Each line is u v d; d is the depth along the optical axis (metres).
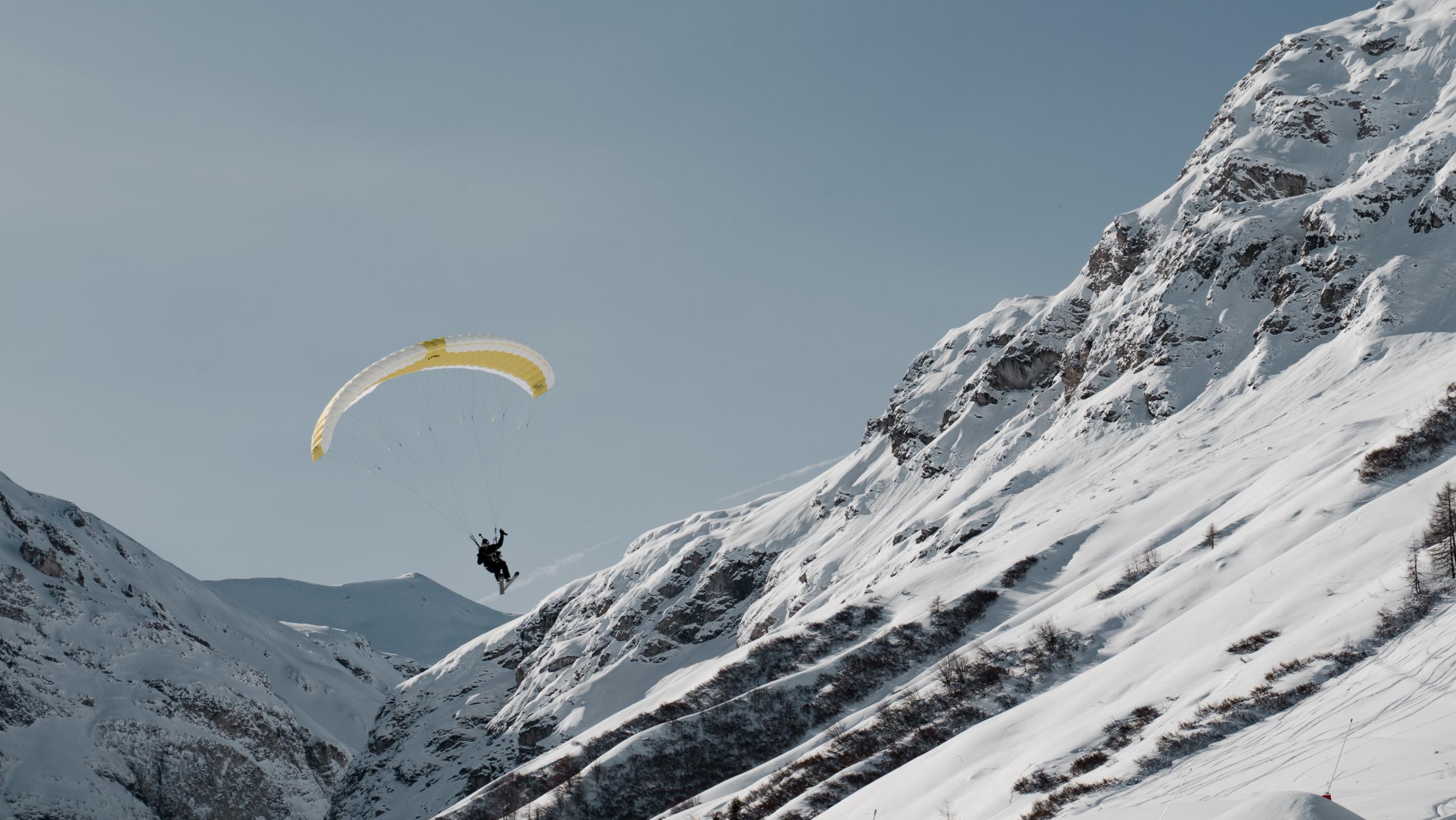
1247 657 57.81
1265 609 63.72
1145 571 101.81
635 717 140.38
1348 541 67.12
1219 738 47.38
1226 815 24.05
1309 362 159.00
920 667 117.81
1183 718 52.09
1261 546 84.81
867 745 93.44
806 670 126.81
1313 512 85.25
